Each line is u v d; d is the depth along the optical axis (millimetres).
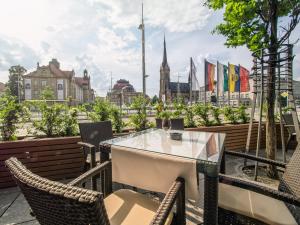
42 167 3641
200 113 5887
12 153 3420
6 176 3383
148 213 1575
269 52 3836
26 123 4270
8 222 2453
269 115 3893
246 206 1770
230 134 5504
